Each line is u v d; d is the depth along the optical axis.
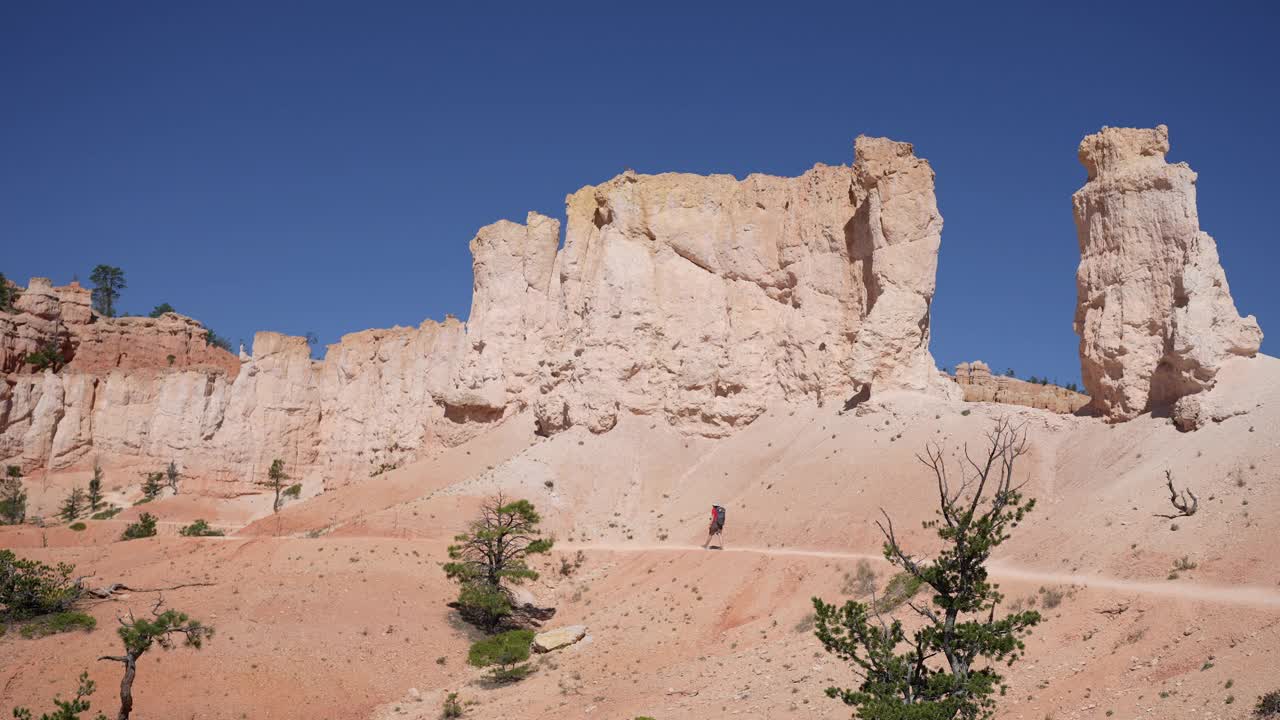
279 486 108.19
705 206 79.31
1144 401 52.31
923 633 25.05
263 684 42.16
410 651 46.50
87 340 121.19
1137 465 46.69
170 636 43.69
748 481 64.75
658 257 78.50
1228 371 49.25
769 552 50.22
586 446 71.44
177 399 113.31
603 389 73.81
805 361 71.56
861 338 65.31
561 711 38.72
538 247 90.19
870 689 24.42
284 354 114.75
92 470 111.12
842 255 72.81
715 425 72.25
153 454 111.88
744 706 35.12
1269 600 29.86
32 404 111.62
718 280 77.56
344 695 42.44
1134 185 55.12
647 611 47.03
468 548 52.69
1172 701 26.73
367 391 107.69
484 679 43.91
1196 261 51.53
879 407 63.09
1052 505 47.44
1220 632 28.69
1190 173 53.72
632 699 38.47
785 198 77.25
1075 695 29.25
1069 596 34.34
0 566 47.31
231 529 82.19
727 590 46.25
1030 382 90.19
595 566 54.88
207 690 41.28
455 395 88.00
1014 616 24.62
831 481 57.84
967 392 70.06
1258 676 25.75
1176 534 37.78
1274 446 40.62
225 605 48.62
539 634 46.62
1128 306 53.84
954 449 55.38
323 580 51.88
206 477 108.19
